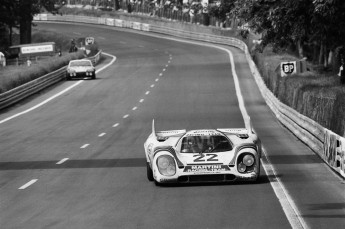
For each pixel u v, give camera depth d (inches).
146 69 6254.9
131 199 1309.1
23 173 1754.4
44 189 1481.3
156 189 1412.4
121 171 1722.4
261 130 2738.7
